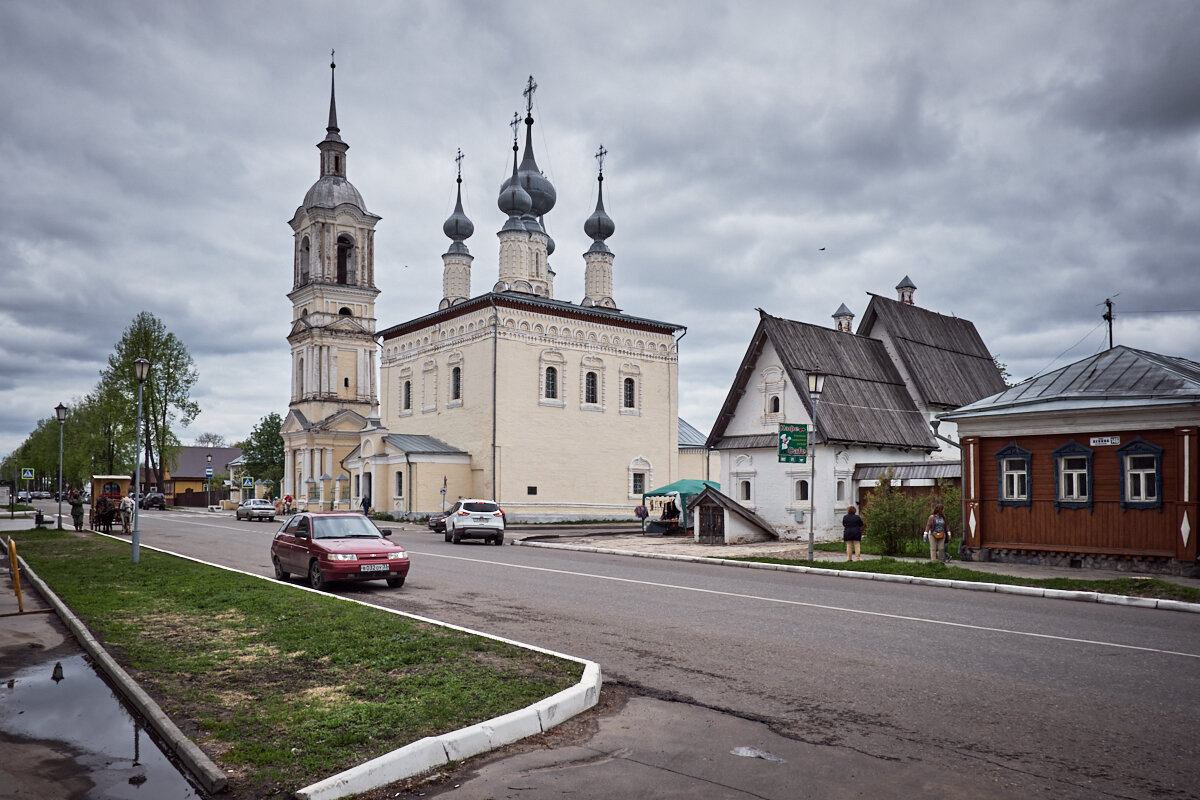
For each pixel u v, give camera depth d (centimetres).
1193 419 1891
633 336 5219
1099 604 1535
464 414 4850
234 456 11125
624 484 5106
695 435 6184
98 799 593
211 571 1828
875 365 3419
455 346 4972
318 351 6159
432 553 2575
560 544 2952
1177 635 1184
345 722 705
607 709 791
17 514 5419
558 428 4847
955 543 2506
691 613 1348
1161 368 2052
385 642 1012
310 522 1789
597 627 1216
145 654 982
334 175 6544
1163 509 1936
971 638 1137
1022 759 654
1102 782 608
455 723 698
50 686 894
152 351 6681
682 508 3756
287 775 604
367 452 5059
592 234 5888
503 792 586
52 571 1869
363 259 6431
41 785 618
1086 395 2084
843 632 1177
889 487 2725
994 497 2253
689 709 791
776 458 3111
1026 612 1397
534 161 5734
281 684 841
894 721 752
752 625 1234
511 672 862
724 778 612
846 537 2264
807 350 3166
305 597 1395
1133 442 1992
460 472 4747
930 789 592
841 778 613
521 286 5253
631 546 2867
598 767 636
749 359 3194
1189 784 605
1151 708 794
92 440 6919
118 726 755
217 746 666
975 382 3775
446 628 1112
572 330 4944
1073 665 973
